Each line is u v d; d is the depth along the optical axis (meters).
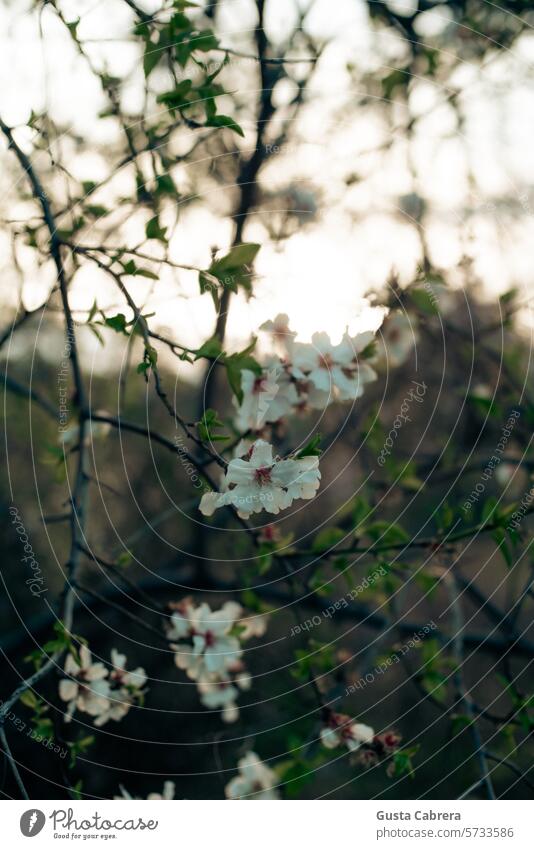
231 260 0.46
